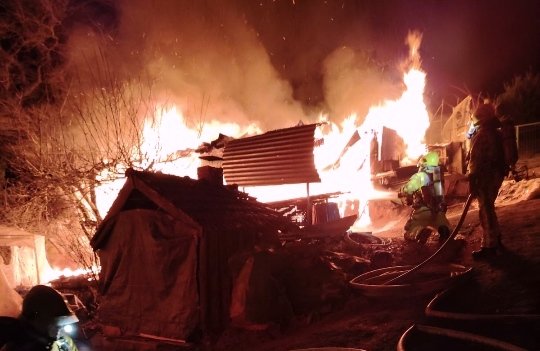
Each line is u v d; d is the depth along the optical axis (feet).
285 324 21.20
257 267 21.91
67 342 10.96
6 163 38.40
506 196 36.35
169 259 22.12
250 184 32.68
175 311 21.85
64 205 34.01
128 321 23.20
